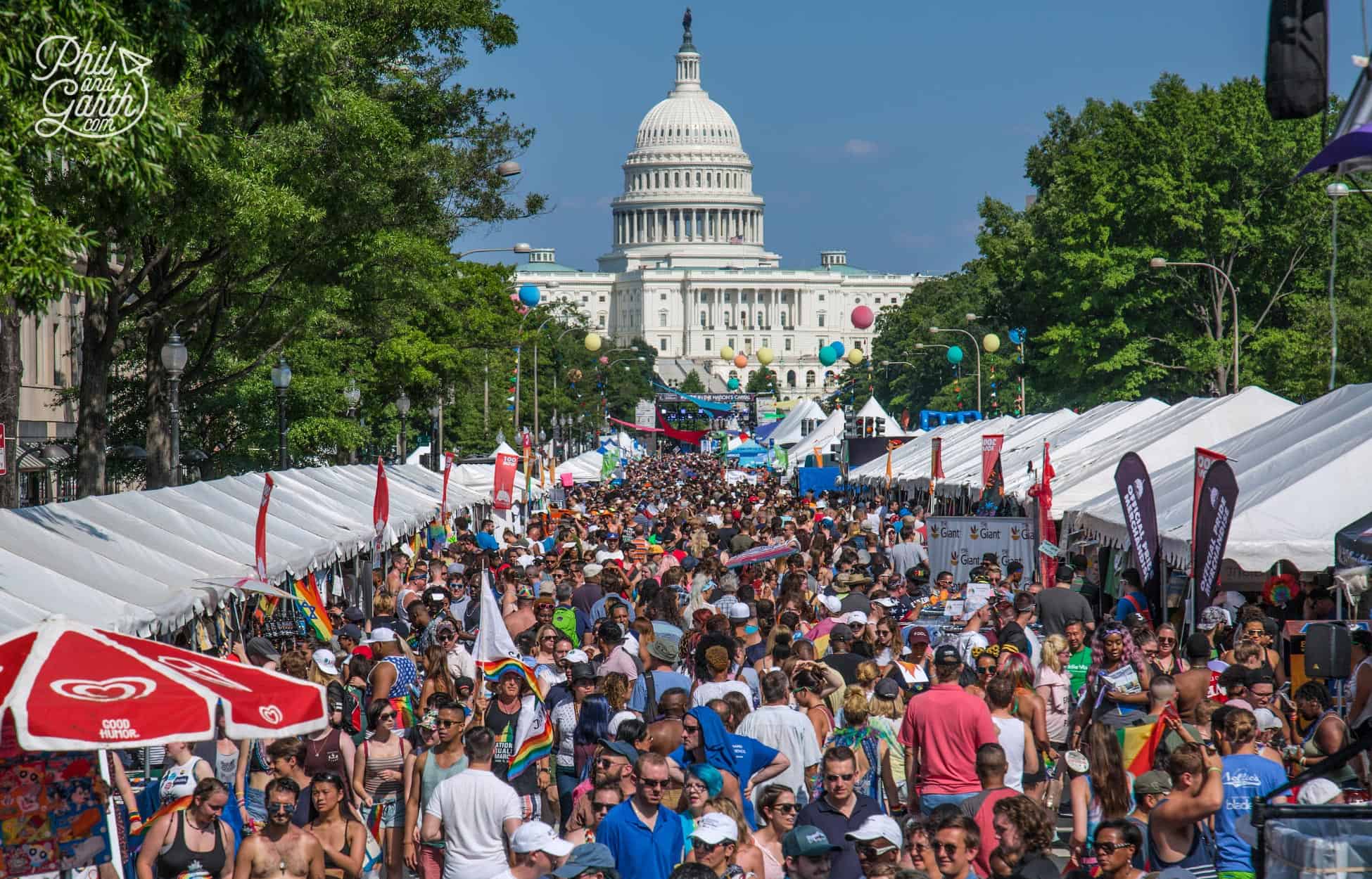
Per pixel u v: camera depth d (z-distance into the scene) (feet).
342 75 100.94
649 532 120.98
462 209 137.39
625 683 44.80
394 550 109.50
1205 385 244.22
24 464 160.25
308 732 27.27
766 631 60.70
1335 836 21.59
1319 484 60.08
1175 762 31.60
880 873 28.32
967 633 55.36
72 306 185.16
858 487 199.93
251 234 82.23
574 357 495.82
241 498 82.28
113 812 33.45
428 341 180.75
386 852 42.27
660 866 32.19
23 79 41.93
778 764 38.55
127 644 27.32
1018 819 28.78
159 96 45.29
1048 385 259.60
